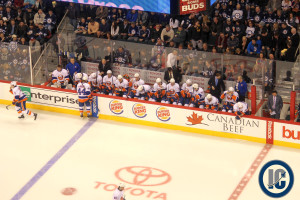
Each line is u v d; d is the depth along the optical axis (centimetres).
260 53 2797
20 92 3012
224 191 2434
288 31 3080
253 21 3194
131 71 3039
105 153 2742
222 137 2856
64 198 2406
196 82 2922
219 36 3181
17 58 3134
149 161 2670
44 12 3484
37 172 2598
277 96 2750
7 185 2505
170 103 2961
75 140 2866
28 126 3014
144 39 3216
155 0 2525
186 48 3159
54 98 3130
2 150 2784
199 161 2659
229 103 2834
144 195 2412
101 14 3306
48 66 3162
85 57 3106
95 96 3038
